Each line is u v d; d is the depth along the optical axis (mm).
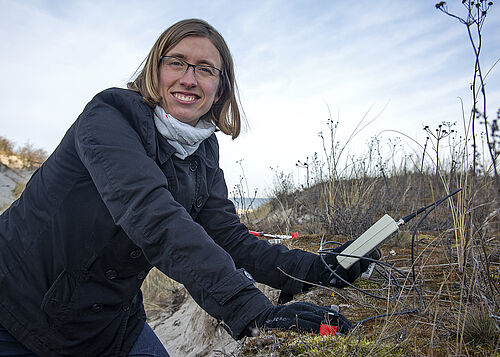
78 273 1558
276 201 6301
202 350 3047
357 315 2061
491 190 3172
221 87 2002
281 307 1416
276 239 3693
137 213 1325
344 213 4059
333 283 1947
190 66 1708
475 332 1606
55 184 1555
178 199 1761
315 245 3568
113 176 1375
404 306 1987
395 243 3408
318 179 5594
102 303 1627
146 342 1908
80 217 1529
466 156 2566
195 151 1845
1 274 1522
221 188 2111
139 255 1604
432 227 3781
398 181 5809
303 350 1522
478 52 1807
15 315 1520
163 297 4945
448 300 2051
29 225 1553
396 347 1533
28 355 1567
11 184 20531
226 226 2051
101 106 1544
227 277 1304
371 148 5215
